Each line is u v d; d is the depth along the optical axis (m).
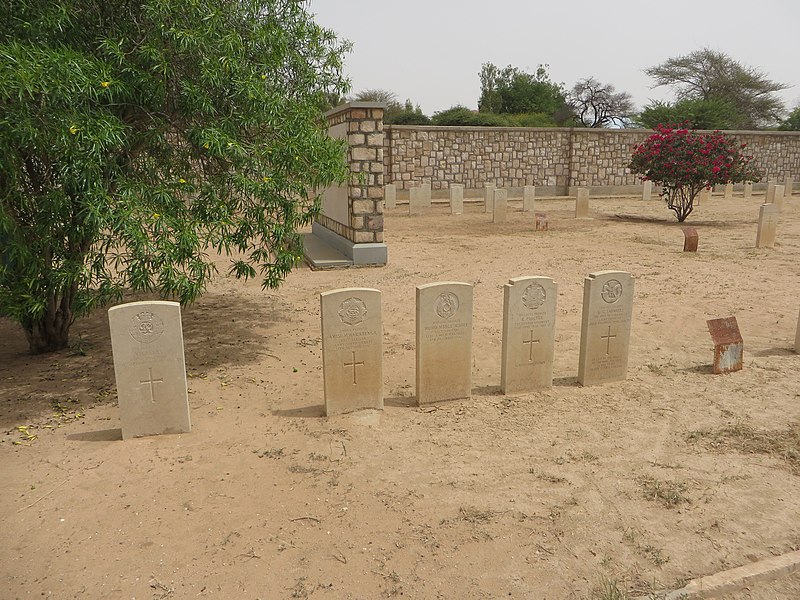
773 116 51.50
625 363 6.36
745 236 16.62
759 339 7.68
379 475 4.50
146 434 5.09
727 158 19.25
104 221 5.20
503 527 3.86
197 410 5.66
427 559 3.56
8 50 4.71
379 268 12.71
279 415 5.56
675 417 5.46
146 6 5.56
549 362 6.10
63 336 7.39
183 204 6.14
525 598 3.24
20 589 3.32
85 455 4.77
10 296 5.56
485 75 67.06
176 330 4.97
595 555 3.59
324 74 7.49
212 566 3.50
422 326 5.60
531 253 14.38
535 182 31.66
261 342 7.77
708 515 3.98
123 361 4.90
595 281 6.04
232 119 6.15
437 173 30.03
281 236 6.56
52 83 4.73
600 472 4.53
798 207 25.00
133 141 6.18
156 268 5.69
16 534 3.79
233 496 4.22
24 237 5.50
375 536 3.78
